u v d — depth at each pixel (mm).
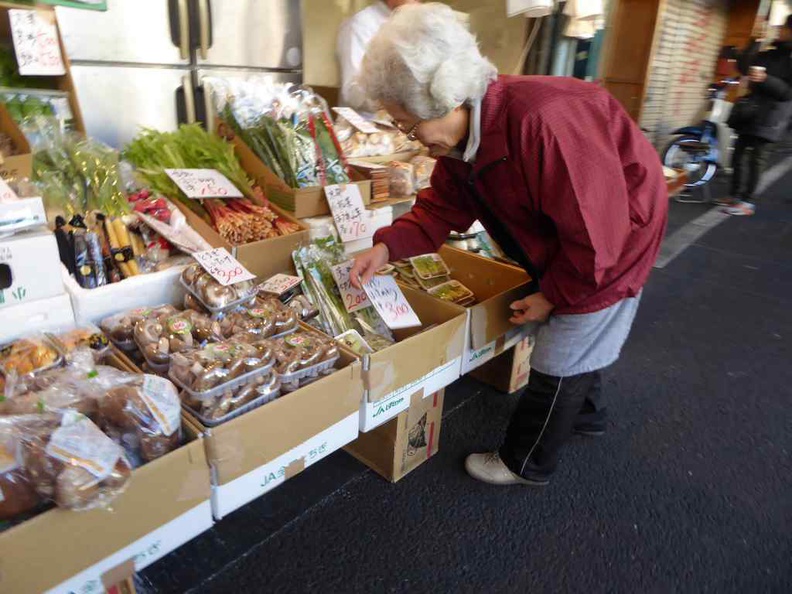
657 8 5578
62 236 1555
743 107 5344
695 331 3164
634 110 6090
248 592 1494
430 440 1994
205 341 1450
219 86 2311
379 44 1244
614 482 1986
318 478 1913
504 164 1350
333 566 1586
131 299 1569
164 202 1866
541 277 1603
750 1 8078
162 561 1562
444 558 1635
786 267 4238
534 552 1675
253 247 1772
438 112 1259
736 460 2143
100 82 2361
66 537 941
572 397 1679
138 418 1097
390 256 1825
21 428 993
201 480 1127
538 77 1415
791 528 1832
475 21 4652
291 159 2061
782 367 2832
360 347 1676
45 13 1883
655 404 2467
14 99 1888
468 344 1869
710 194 6309
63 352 1297
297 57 3072
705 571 1648
